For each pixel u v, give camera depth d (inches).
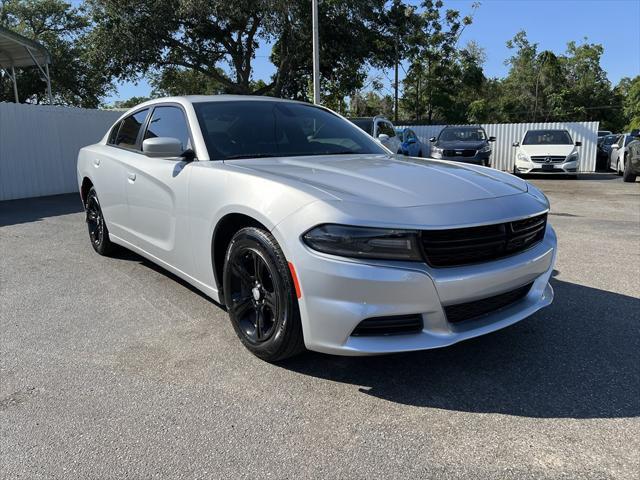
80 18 1456.7
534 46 2017.7
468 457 87.4
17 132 455.2
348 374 116.2
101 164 197.5
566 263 209.8
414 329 102.9
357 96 1628.9
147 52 905.5
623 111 2073.1
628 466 84.5
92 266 206.5
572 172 622.2
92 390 110.3
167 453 89.1
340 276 97.7
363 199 103.5
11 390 110.6
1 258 221.1
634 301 163.0
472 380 113.2
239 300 124.3
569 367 118.6
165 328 143.2
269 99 172.6
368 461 86.7
